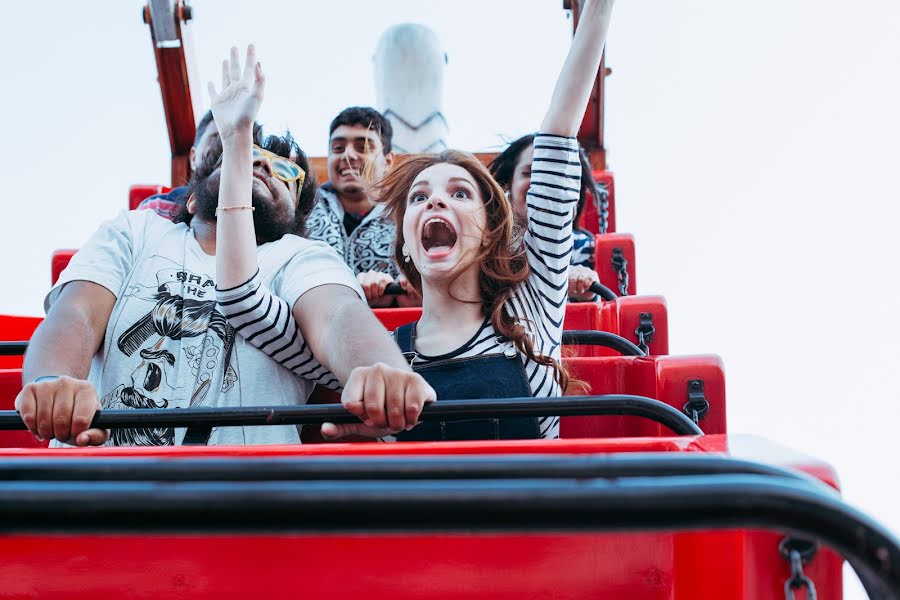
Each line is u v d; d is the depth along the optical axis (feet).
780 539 3.36
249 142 6.51
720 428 6.28
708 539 3.67
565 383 6.74
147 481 2.86
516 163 10.80
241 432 6.43
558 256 6.88
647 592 4.00
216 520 2.45
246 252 6.44
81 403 5.11
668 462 2.89
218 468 2.87
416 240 6.92
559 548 4.05
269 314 6.48
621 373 7.50
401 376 4.97
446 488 2.48
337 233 12.50
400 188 7.38
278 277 7.06
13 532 2.46
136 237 7.32
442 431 6.35
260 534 2.47
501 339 6.68
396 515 2.45
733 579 3.59
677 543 3.76
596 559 4.04
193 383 6.48
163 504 2.45
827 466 3.41
